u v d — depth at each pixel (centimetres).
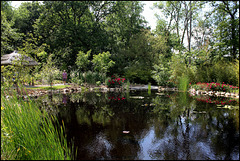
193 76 1377
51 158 232
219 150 320
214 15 2092
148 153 308
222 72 1275
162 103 771
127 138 372
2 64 1100
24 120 281
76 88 1254
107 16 2378
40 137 278
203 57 1581
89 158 285
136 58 1933
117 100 843
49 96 941
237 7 1775
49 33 2064
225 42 1902
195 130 425
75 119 509
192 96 988
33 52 988
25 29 2314
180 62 1469
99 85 1440
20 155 246
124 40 2455
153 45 1827
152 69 1802
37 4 2017
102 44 1972
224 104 748
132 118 527
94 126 448
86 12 2066
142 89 1368
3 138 248
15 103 312
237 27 1823
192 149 324
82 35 1884
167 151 316
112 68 1850
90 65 1775
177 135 393
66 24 1856
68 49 2003
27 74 920
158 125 463
